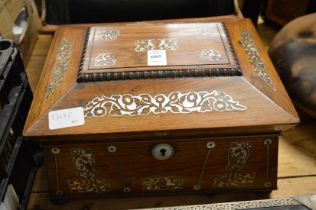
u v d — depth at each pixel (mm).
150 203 970
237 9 1225
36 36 1462
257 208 791
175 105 838
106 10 1259
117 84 870
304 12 1449
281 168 1045
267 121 817
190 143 861
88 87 865
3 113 839
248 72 902
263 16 1626
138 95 854
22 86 938
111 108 833
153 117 820
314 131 1147
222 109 833
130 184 921
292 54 1123
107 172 896
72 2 1226
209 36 984
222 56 922
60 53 974
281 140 1122
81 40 997
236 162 901
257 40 1021
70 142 837
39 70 1333
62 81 888
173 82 874
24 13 1318
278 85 903
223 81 877
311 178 1021
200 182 930
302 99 1069
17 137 913
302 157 1074
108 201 973
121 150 860
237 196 978
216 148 875
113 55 925
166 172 906
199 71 885
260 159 902
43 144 844
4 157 822
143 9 1272
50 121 814
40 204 965
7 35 1181
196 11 1286
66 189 915
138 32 998
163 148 861
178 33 993
